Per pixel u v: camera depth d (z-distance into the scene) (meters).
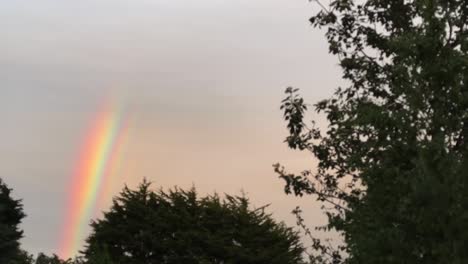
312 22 12.30
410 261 7.34
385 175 8.10
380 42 11.52
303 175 11.66
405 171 7.95
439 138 7.62
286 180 11.72
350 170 10.73
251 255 55.25
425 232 7.21
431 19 8.26
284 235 57.88
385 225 7.85
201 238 56.44
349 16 11.98
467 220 6.96
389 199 8.02
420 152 7.57
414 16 11.30
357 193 10.77
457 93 7.82
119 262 57.00
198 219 58.81
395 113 8.29
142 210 60.06
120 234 58.72
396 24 11.55
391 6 11.55
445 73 7.84
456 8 9.15
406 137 8.12
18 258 61.72
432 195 7.18
